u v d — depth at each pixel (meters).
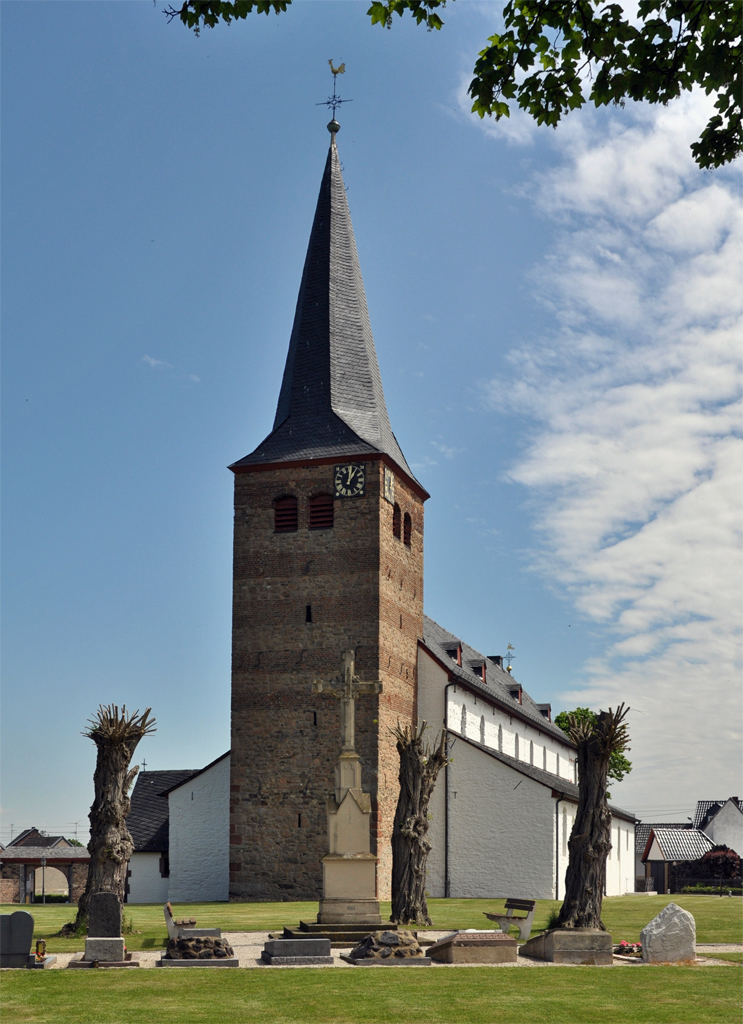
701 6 11.03
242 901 47.72
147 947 25.81
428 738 53.44
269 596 50.34
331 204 57.66
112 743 29.38
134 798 60.16
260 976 20.16
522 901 28.56
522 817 52.09
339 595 49.47
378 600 49.06
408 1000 17.83
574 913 27.28
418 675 54.28
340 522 50.06
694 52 11.33
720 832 109.81
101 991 18.48
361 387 53.94
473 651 71.44
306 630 49.53
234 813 48.72
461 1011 17.03
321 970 21.08
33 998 17.83
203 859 51.91
